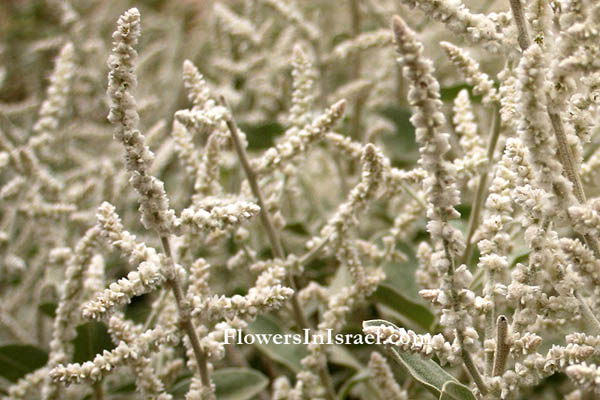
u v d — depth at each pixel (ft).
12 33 4.27
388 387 2.06
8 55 4.11
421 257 2.16
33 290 2.56
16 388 2.16
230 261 2.21
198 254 2.49
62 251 2.29
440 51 3.04
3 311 2.44
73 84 3.16
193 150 2.20
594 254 1.84
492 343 1.89
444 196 1.78
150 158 1.86
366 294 2.13
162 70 3.56
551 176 1.80
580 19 1.79
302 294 2.22
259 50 3.07
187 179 2.62
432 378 1.92
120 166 2.75
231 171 2.67
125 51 1.83
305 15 3.49
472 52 2.94
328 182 2.88
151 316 2.14
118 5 4.18
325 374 2.14
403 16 3.01
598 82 1.88
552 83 1.81
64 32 3.51
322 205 2.78
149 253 1.90
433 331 2.17
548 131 1.79
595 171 2.10
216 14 2.93
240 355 2.43
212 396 1.96
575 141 1.85
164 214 1.88
